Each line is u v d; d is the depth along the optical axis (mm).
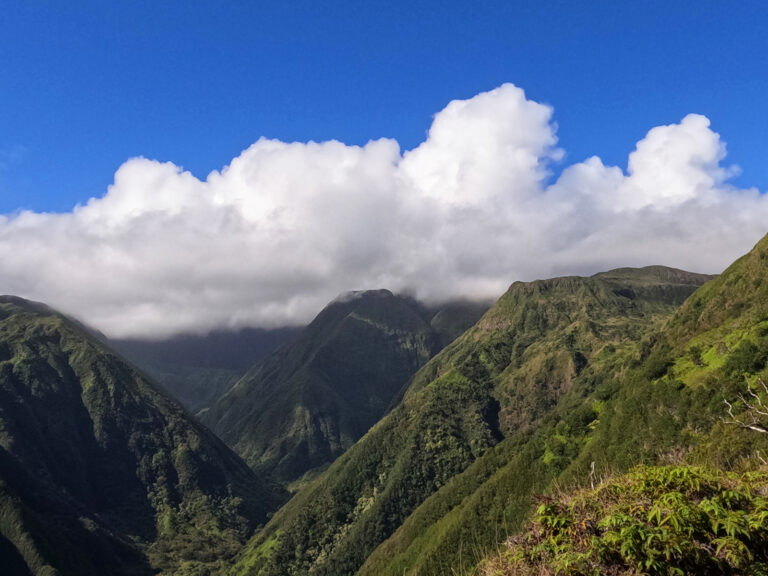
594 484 10633
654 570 8023
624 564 8375
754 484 9586
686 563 8031
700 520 8383
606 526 8672
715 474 9961
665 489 9359
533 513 10297
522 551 9516
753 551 8188
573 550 8852
